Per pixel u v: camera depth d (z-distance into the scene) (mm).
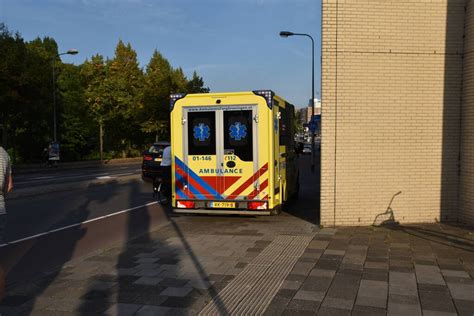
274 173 8859
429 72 8367
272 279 5262
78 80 43562
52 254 6988
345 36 8250
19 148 36625
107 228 9141
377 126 8352
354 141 8336
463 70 8352
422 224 8398
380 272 5461
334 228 8234
